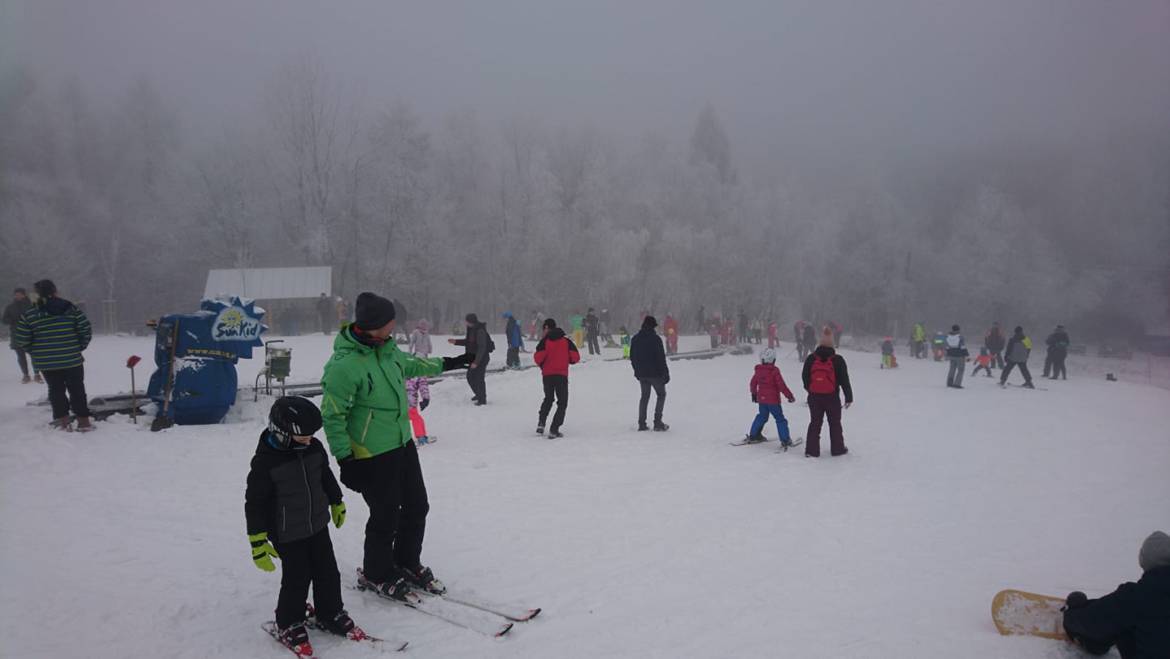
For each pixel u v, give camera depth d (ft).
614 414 48.37
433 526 22.77
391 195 172.65
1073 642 14.57
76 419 36.35
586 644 14.51
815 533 22.44
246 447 34.30
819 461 33.53
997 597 15.70
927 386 71.67
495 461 32.91
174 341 38.93
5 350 81.87
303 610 14.38
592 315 96.53
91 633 14.60
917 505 26.20
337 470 30.99
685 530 22.53
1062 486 29.94
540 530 22.40
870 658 13.94
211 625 15.14
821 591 17.61
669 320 104.01
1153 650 12.99
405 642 14.32
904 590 17.78
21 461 29.68
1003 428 45.27
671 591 17.49
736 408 51.72
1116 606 13.55
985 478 31.04
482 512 24.39
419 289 169.37
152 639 14.44
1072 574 19.26
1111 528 23.89
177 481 27.96
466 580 18.12
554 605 16.57
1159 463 34.83
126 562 18.81
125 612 15.61
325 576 14.62
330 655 13.91
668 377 41.65
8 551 19.26
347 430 16.01
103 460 30.81
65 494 25.48
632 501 25.98
